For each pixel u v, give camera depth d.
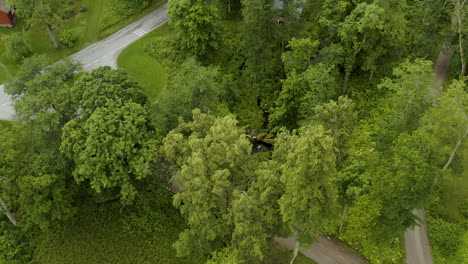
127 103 41.41
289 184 31.33
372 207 46.28
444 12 55.69
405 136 38.22
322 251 44.03
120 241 46.38
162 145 42.69
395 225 39.44
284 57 53.94
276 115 54.09
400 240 44.28
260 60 58.62
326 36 59.56
